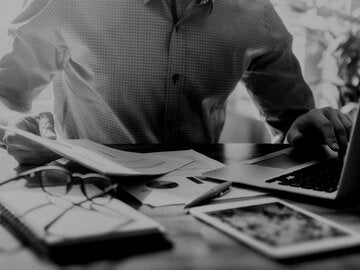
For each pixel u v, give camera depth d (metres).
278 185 0.72
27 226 0.51
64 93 1.35
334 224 0.54
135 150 1.02
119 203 0.60
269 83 1.45
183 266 0.44
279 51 1.42
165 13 1.21
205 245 0.49
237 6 1.32
